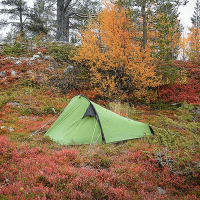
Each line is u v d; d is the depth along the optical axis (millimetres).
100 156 6957
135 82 15523
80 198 4691
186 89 17469
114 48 14703
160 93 17078
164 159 6844
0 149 6785
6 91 15781
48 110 13539
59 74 18469
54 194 4695
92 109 9453
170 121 11508
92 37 16266
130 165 6605
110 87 15375
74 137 8883
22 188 4820
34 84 17484
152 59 15133
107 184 5246
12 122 11062
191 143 7375
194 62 21844
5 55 21766
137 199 4859
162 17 14898
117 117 9953
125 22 15133
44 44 25422
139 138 9555
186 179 5973
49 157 6770
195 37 28594
